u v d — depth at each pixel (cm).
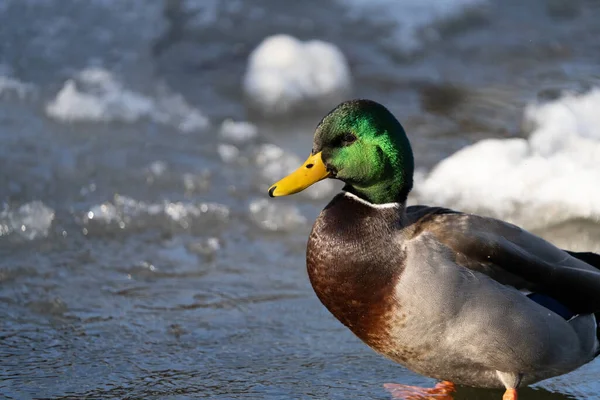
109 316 880
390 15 1686
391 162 704
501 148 1170
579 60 1541
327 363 813
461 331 670
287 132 1339
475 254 684
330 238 700
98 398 743
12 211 1060
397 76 1498
